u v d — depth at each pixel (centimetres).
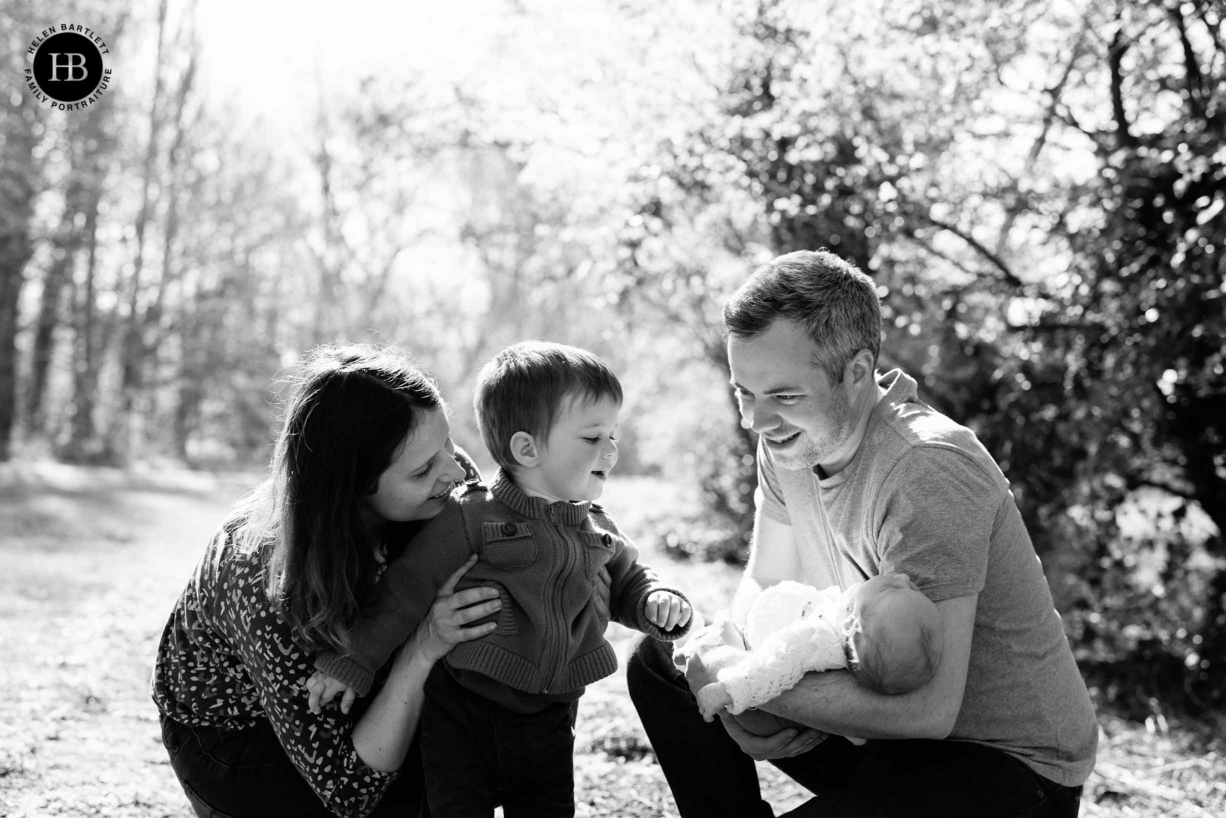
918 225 727
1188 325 611
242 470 3159
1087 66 724
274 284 3359
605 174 816
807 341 245
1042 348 677
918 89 725
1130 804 425
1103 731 539
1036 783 246
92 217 2417
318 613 243
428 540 259
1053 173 742
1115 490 676
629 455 3077
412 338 3347
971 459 244
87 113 2180
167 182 2789
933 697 229
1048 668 251
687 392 1320
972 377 711
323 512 244
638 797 392
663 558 1116
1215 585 663
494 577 259
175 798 391
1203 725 565
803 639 237
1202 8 652
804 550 290
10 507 1511
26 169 2086
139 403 3056
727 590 884
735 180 776
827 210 759
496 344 3394
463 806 252
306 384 251
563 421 260
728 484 1209
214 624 262
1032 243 734
